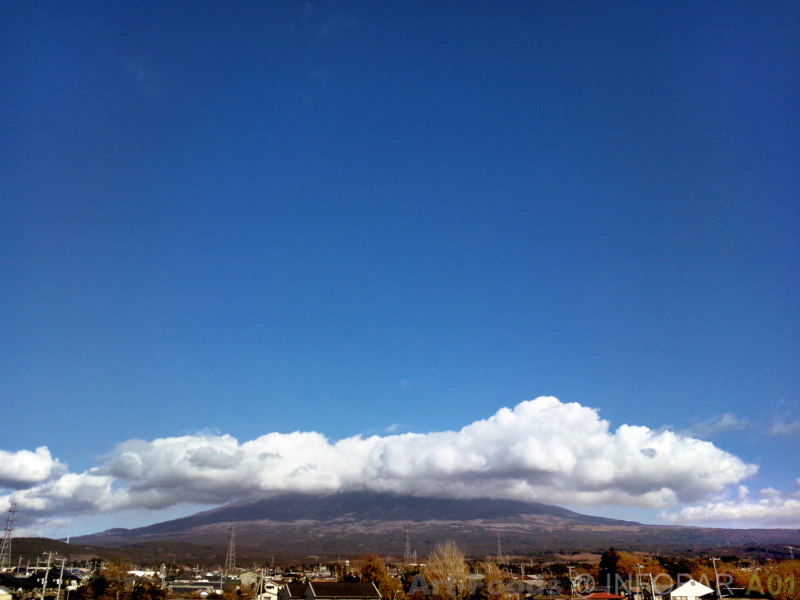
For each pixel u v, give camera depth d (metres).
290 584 138.62
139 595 140.00
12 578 119.81
